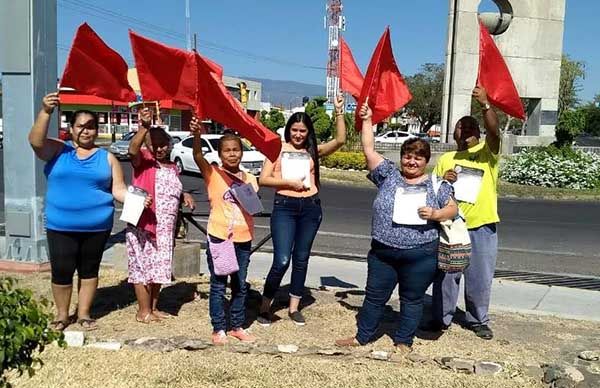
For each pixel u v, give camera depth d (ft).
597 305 21.49
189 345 15.65
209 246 15.87
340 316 19.02
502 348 16.53
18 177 22.97
